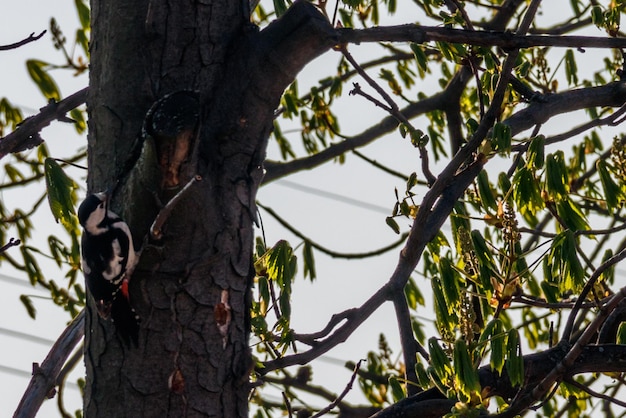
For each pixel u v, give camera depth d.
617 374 10.21
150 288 8.52
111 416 8.50
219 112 8.78
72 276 13.70
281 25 8.70
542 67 13.65
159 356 8.49
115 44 8.93
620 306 10.66
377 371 15.90
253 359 8.91
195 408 8.48
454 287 10.12
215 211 8.62
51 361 10.79
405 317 10.80
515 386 9.71
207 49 8.86
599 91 11.86
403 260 10.71
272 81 8.77
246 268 8.85
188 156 8.05
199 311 8.58
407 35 9.62
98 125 8.97
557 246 10.01
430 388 9.95
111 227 8.38
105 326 8.65
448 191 10.97
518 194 10.64
